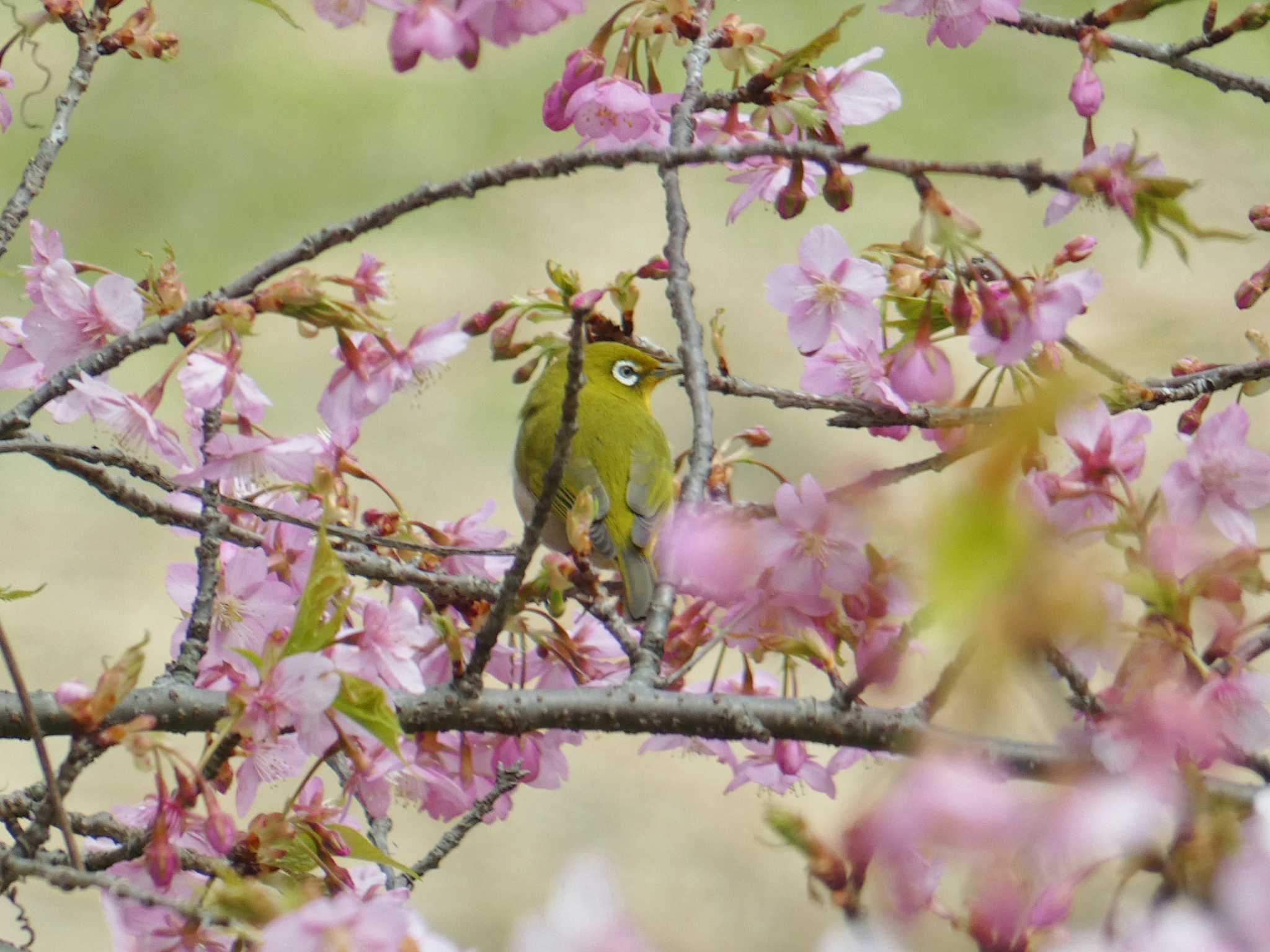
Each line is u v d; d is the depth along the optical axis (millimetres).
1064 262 4969
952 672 3184
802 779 6449
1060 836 2734
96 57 6383
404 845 15578
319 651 4254
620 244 24156
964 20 6355
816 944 3303
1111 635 3721
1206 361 6625
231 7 28422
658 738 6586
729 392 6305
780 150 4227
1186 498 4500
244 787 5016
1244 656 4211
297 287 5094
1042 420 1632
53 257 5762
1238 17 6035
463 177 4773
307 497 6371
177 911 3803
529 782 6090
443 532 6715
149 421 5523
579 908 2854
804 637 4812
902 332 6438
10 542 19266
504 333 6398
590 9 28250
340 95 26672
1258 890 3078
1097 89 6000
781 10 27078
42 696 5074
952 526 1546
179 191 24984
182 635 6074
